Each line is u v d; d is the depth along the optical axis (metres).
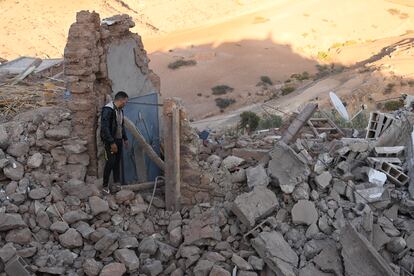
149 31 65.31
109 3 67.94
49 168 9.65
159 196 10.30
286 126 13.03
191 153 9.74
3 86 13.79
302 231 8.89
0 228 8.41
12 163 9.37
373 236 8.72
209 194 9.79
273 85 50.91
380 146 10.73
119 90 10.55
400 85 41.03
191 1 73.00
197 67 53.66
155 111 11.27
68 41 9.66
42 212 8.85
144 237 9.21
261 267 8.38
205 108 45.53
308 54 61.19
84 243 8.81
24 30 57.00
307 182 9.62
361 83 42.66
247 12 72.94
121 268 8.34
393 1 75.00
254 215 8.88
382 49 57.25
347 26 67.50
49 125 9.95
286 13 70.88
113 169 10.04
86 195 9.34
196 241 8.91
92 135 9.91
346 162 10.16
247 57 57.44
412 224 9.15
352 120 16.61
